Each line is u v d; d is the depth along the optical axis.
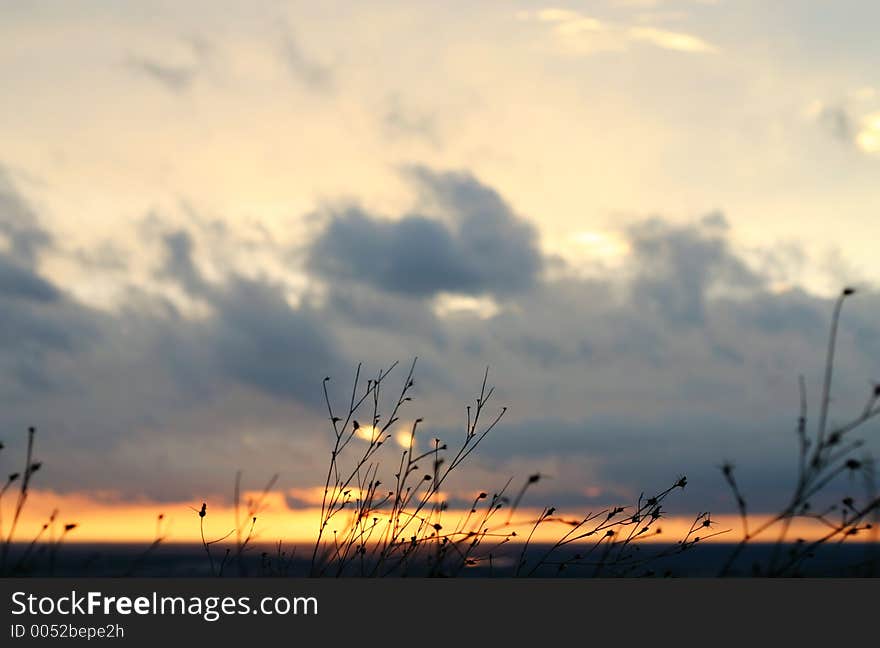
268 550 5.18
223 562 5.00
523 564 5.00
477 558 5.04
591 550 5.02
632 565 4.90
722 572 4.43
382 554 5.16
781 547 4.25
